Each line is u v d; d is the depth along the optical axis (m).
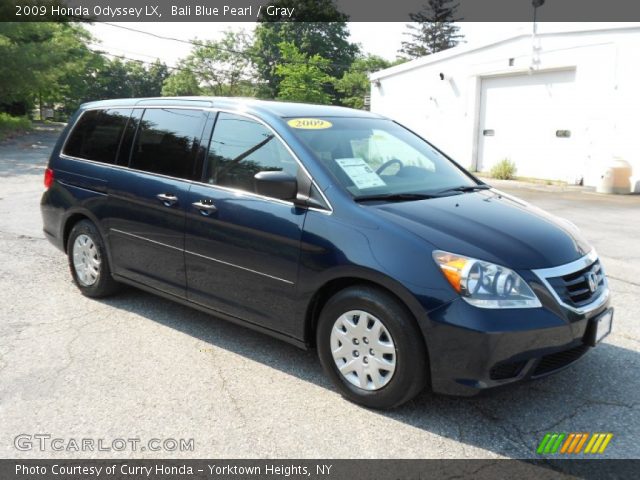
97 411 3.22
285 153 3.70
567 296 3.10
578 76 14.38
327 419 3.17
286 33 58.12
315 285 3.36
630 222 9.40
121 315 4.69
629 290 5.57
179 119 4.40
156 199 4.26
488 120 17.00
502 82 16.44
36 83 25.67
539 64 15.16
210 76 60.56
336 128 4.07
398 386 3.09
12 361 3.81
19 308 4.80
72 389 3.45
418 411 3.27
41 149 21.02
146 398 3.37
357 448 2.91
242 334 4.34
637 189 13.42
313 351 4.07
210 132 4.14
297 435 3.01
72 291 5.27
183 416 3.18
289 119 3.91
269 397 3.41
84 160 5.03
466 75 17.25
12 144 22.23
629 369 3.81
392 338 3.08
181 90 60.50
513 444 2.96
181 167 4.21
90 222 4.94
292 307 3.51
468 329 2.86
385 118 4.82
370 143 4.11
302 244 3.40
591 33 13.95
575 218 9.72
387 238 3.13
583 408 3.32
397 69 19.75
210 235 3.89
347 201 3.37
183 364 3.82
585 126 14.42
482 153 17.33
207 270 3.96
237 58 59.66
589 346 3.22
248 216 3.68
